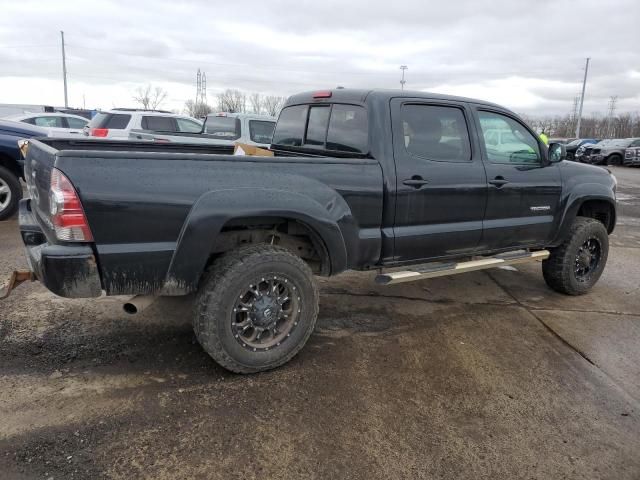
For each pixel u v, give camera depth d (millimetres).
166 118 11594
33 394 3000
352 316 4527
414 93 3990
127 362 3447
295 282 3383
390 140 3775
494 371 3637
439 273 4203
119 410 2895
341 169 3521
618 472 2635
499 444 2803
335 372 3484
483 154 4340
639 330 4551
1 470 2375
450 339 4145
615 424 3062
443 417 3025
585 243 5316
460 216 4211
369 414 3008
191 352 3635
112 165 2783
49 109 29875
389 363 3666
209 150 4770
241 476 2436
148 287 2971
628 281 6082
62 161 2689
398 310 4742
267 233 3611
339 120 4074
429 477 2514
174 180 2922
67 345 3629
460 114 4230
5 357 3408
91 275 2795
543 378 3576
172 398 3049
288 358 3473
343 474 2492
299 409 3014
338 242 3508
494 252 4680
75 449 2551
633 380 3627
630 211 11734
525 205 4668
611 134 88562
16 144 7180
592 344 4203
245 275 3168
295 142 4656
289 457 2588
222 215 3025
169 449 2594
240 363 3266
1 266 5195
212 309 3113
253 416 2914
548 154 4883
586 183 5164
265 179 3201
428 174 3941
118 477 2379
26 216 3611
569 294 5410
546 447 2801
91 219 2748
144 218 2861
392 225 3854
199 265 3037
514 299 5242
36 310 4168
